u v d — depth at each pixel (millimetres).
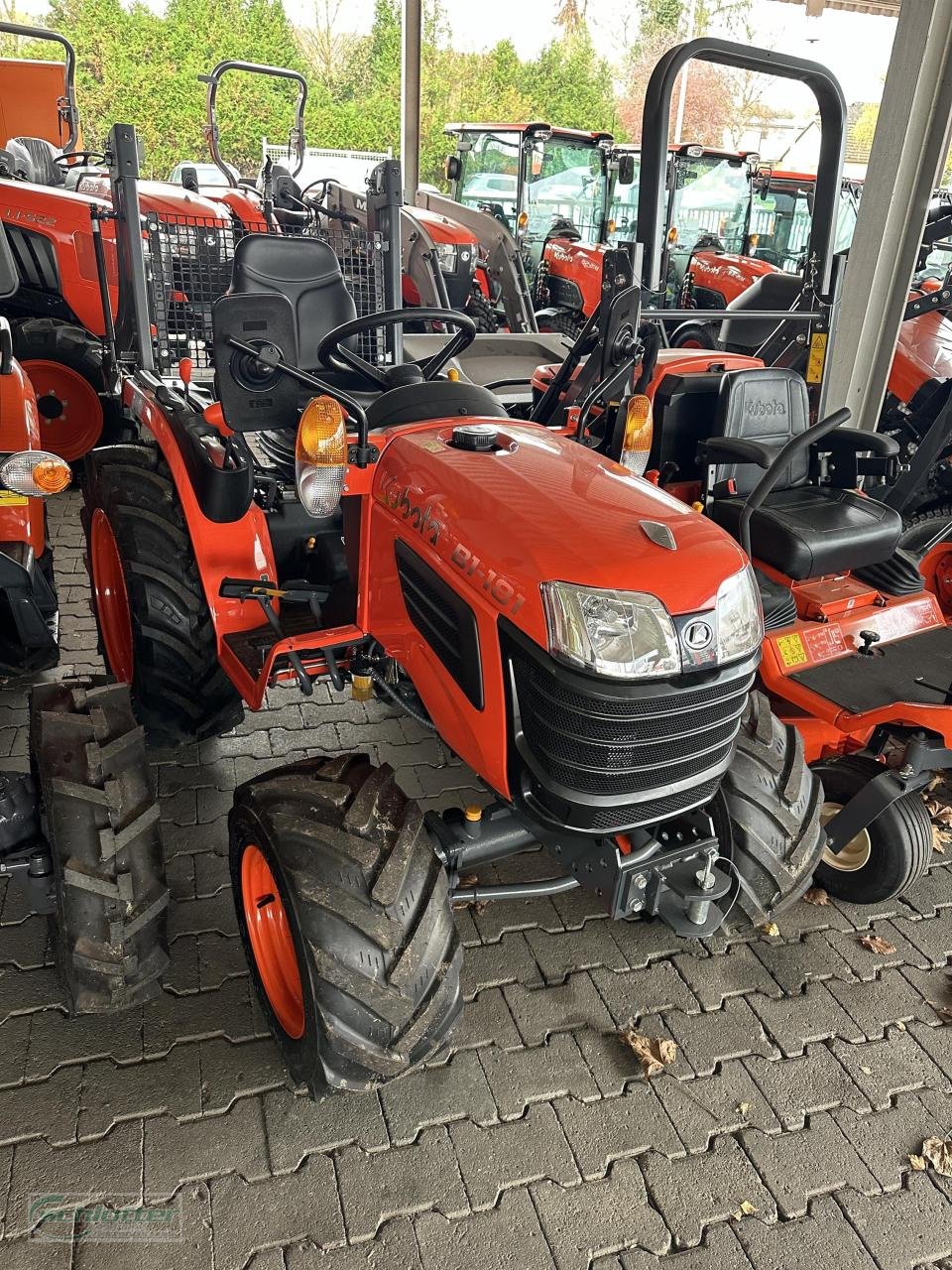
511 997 2195
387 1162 1786
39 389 5059
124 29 20516
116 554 2945
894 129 3746
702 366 4059
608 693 1576
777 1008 2225
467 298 7523
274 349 2037
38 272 5246
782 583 3102
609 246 8656
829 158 3533
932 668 2949
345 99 22875
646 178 3076
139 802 1885
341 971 1578
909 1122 1954
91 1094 1873
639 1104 1950
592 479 1936
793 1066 2070
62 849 1808
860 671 2908
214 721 2762
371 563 2117
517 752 1726
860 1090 2021
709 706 1710
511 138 8812
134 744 1925
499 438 2066
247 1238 1631
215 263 3520
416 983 1615
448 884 1854
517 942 2361
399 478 2006
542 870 2621
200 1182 1722
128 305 3080
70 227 5094
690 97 25844
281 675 2287
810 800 2139
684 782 1753
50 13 20312
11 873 1906
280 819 1700
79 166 6895
